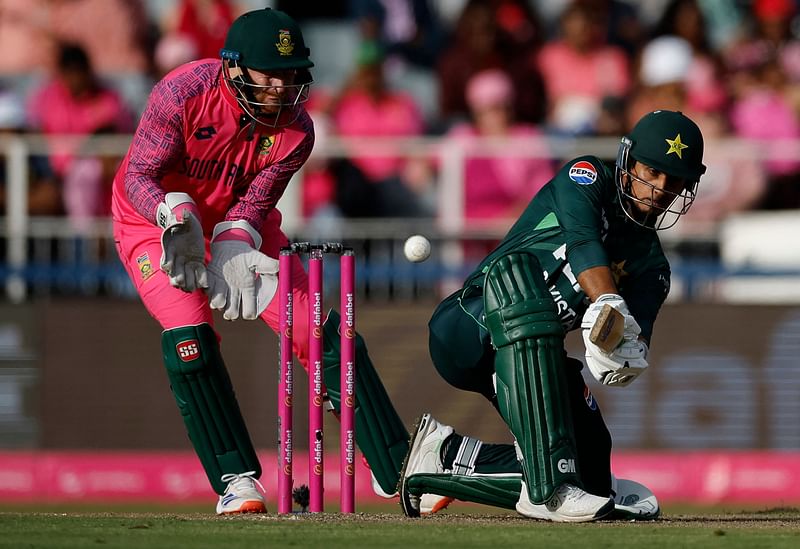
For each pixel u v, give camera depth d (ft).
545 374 44.80
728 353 97.35
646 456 96.73
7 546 36.86
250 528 42.06
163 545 37.19
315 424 49.49
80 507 92.43
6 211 102.83
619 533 40.96
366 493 94.94
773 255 99.76
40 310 97.71
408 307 97.40
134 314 98.02
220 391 52.95
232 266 50.67
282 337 49.03
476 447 48.98
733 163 107.04
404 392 96.89
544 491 44.73
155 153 51.26
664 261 48.26
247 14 51.29
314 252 49.11
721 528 43.29
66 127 114.73
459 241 99.35
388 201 104.94
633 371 43.52
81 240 99.91
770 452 97.19
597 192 46.29
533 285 45.11
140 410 97.76
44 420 97.60
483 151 103.65
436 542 38.34
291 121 52.60
